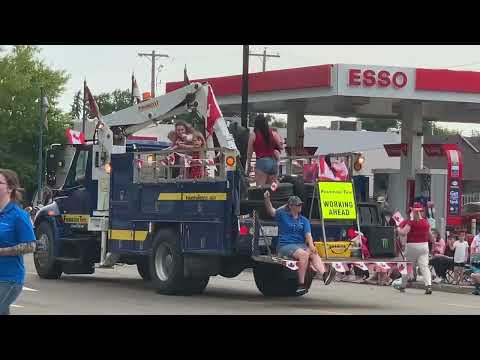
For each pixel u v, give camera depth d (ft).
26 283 61.11
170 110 59.36
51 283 61.62
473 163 155.22
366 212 54.95
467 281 71.05
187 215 53.01
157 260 54.85
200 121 56.90
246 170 54.29
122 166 58.39
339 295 59.41
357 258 52.24
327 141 178.70
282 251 49.26
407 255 63.67
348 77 88.43
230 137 54.80
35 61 200.54
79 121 186.29
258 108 107.55
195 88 57.00
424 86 90.48
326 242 51.83
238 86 99.71
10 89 192.95
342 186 52.80
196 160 52.75
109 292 55.31
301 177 54.54
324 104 101.14
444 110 105.70
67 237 63.52
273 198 51.83
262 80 96.58
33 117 194.29
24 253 26.32
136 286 60.54
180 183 53.62
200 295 55.06
